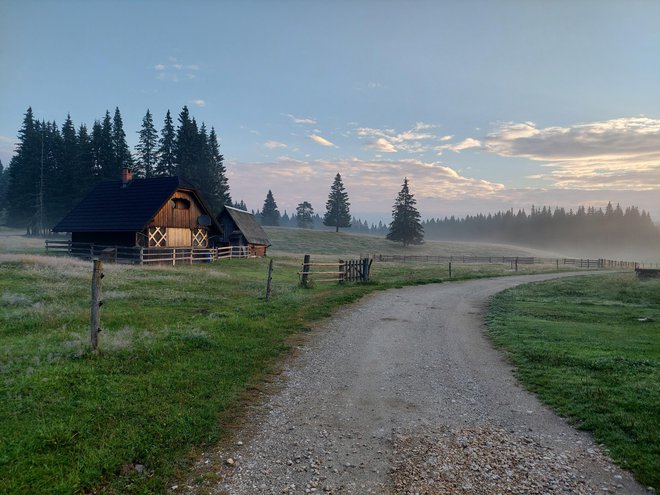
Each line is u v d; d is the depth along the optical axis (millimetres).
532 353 11688
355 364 10922
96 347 9445
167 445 6227
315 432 7055
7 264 24016
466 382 9734
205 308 16016
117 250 34562
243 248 49281
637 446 6453
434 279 32938
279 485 5516
